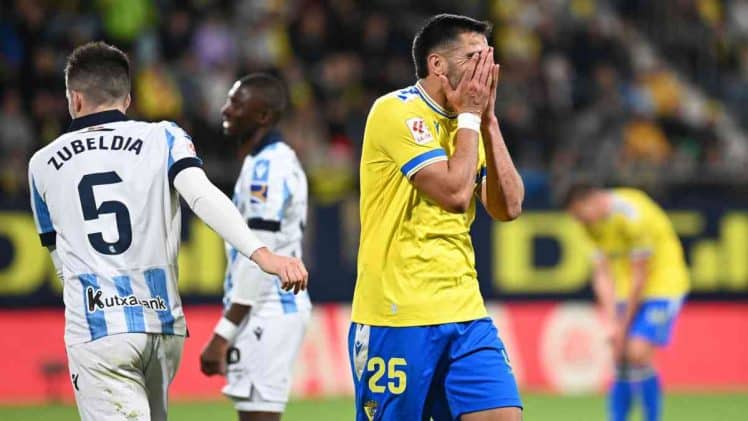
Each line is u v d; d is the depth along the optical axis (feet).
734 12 201.67
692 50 194.18
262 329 66.28
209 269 127.34
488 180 54.75
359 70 164.66
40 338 124.77
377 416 53.16
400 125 51.83
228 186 137.28
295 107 155.22
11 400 123.13
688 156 168.04
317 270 130.72
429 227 52.39
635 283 94.94
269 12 169.68
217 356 65.26
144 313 50.37
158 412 52.29
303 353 129.70
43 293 125.29
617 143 167.32
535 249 134.92
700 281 136.98
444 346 52.16
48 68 149.18
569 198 96.32
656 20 196.75
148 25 161.58
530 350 133.90
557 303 135.23
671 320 96.27
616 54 183.42
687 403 123.65
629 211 94.79
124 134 51.16
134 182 50.47
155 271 50.72
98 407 50.01
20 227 124.88
